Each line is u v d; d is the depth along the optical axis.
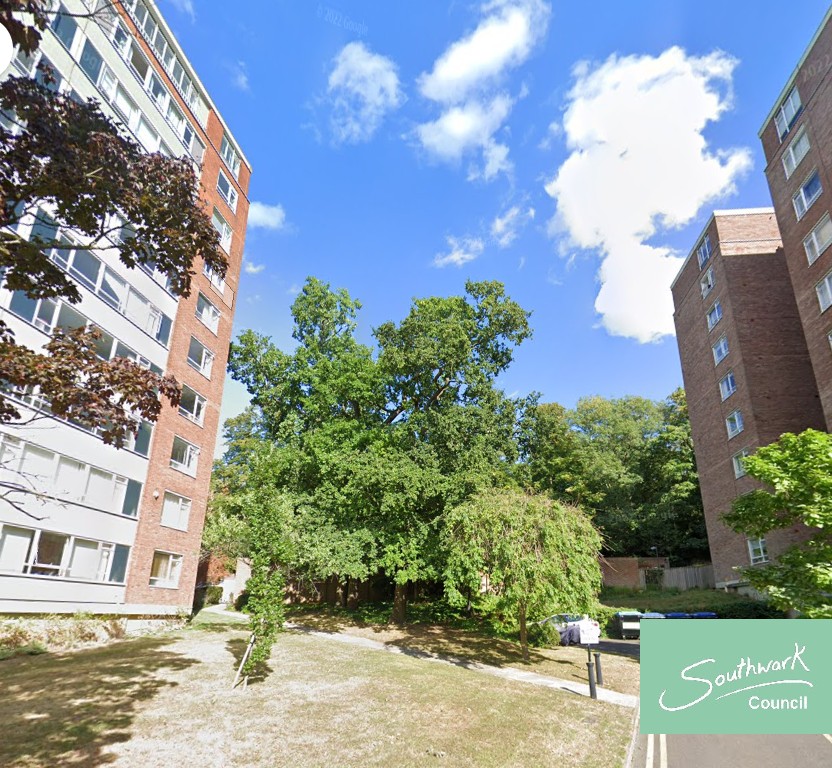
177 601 22.06
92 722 8.80
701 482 33.78
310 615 28.20
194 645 16.97
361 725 9.73
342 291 31.14
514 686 13.69
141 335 21.19
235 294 28.67
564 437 44.25
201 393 24.94
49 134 6.37
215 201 27.19
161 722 9.12
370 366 28.83
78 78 18.41
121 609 18.92
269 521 12.95
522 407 29.05
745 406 29.11
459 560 17.14
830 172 22.48
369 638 21.61
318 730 9.32
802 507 10.43
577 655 19.25
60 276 7.05
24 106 6.39
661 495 43.25
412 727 9.79
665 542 43.72
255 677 12.89
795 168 24.72
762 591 10.39
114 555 18.88
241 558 30.45
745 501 11.80
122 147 7.09
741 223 32.41
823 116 22.91
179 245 7.65
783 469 11.17
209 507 31.45
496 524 16.14
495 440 25.30
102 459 18.55
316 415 28.78
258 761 7.82
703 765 8.61
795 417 28.16
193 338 24.64
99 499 18.33
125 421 7.10
